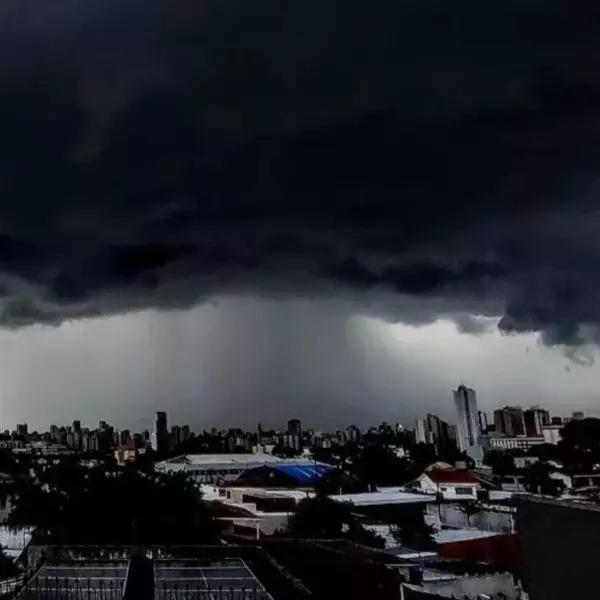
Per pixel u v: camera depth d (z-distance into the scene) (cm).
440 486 7988
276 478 7369
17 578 2186
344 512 4950
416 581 3219
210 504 5428
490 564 4244
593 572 1004
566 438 11225
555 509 1083
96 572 1959
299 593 1903
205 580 1891
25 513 4538
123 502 4166
